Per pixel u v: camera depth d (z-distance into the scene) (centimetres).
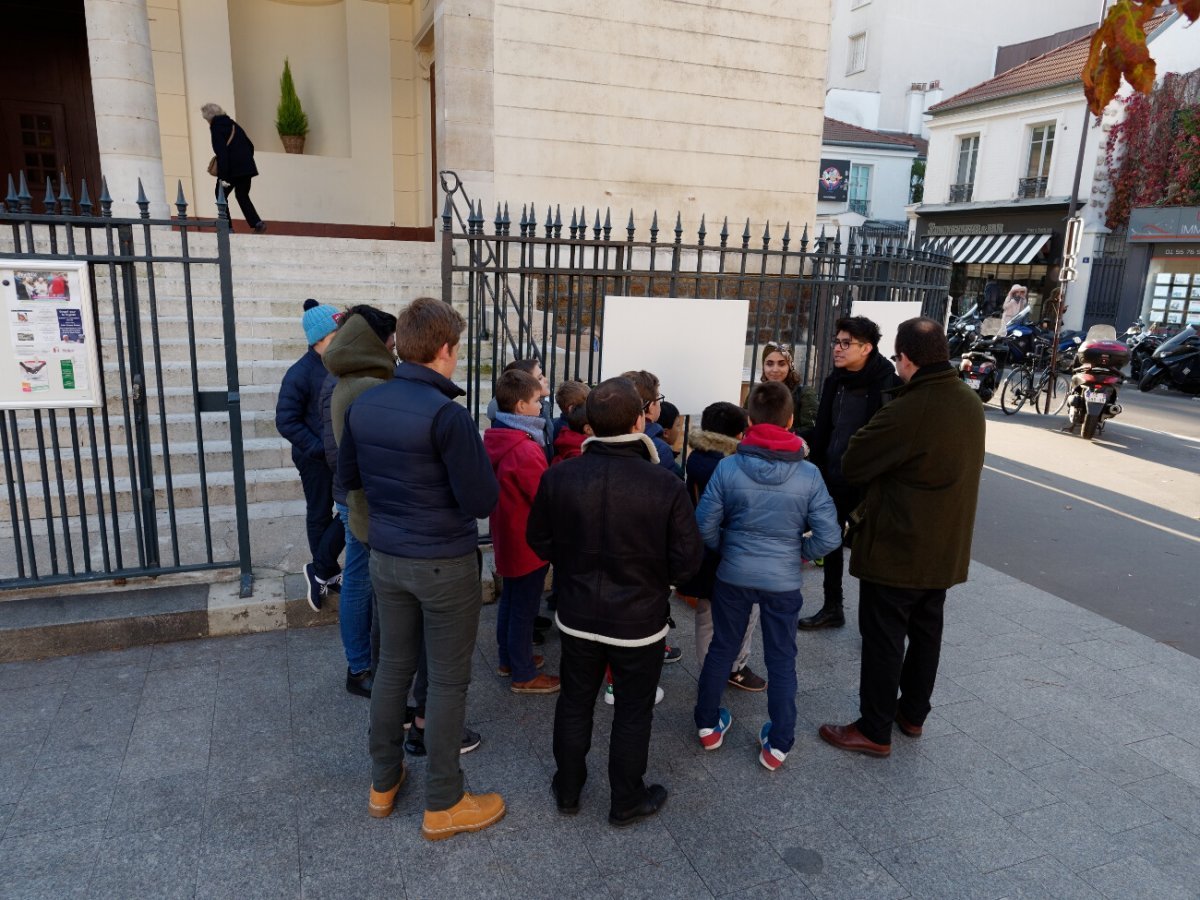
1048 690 371
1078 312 2016
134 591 394
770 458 289
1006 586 500
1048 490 740
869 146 2847
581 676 262
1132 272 1875
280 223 1072
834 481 407
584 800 282
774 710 299
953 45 3136
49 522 369
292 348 645
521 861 251
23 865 240
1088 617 455
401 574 245
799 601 296
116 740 303
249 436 567
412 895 235
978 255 2250
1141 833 274
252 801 273
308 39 1095
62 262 339
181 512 500
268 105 1096
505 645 363
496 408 367
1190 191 1784
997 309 1988
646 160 969
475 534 254
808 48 1013
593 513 250
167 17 979
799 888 244
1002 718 346
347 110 1117
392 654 257
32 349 345
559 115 923
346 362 282
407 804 275
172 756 295
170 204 1019
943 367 291
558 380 651
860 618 314
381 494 246
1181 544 597
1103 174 1941
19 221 334
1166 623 456
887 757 314
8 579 372
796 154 1034
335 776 288
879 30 3088
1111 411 968
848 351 395
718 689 307
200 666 358
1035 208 2114
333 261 788
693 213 1004
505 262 435
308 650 376
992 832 272
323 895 234
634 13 932
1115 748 326
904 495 294
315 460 373
